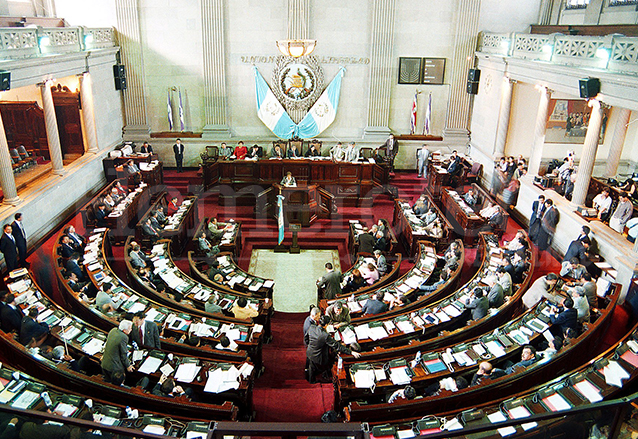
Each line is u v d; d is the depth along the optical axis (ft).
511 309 32.27
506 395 24.39
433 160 60.90
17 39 40.04
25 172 49.34
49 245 43.70
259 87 62.08
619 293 32.65
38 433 18.29
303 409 26.43
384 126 64.49
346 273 39.58
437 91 63.82
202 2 58.29
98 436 18.58
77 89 55.42
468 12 60.03
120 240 45.83
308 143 63.05
